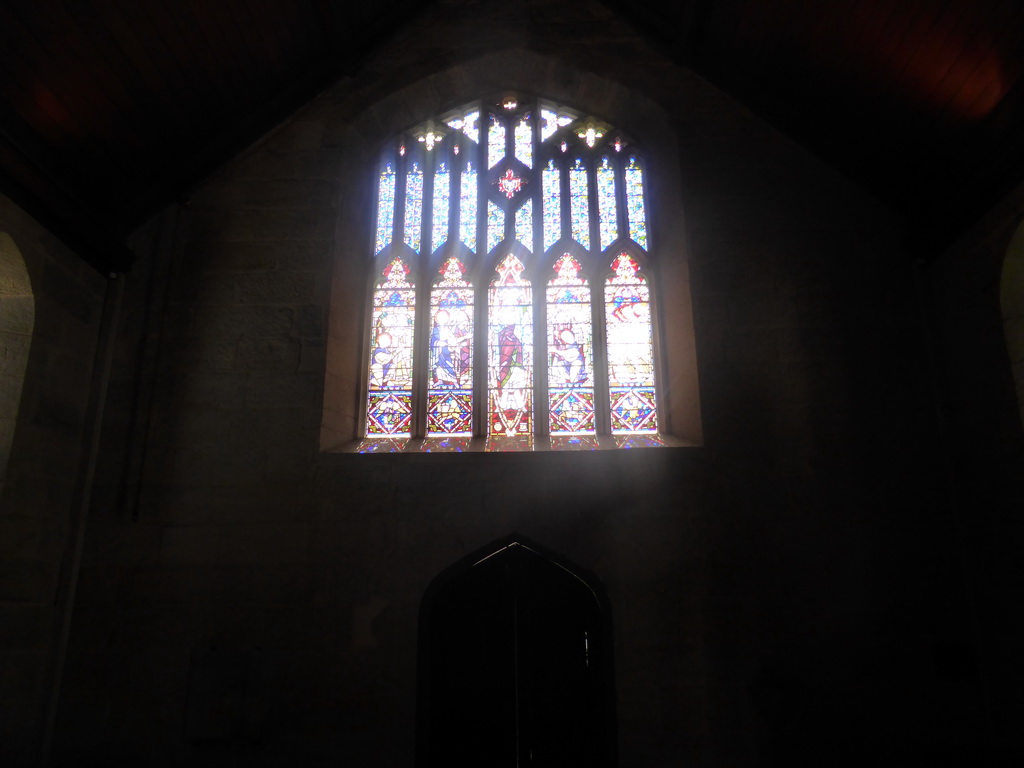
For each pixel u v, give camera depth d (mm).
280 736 6523
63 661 6672
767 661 6570
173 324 7707
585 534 7020
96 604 6820
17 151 6031
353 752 6504
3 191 6047
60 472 6871
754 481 7035
